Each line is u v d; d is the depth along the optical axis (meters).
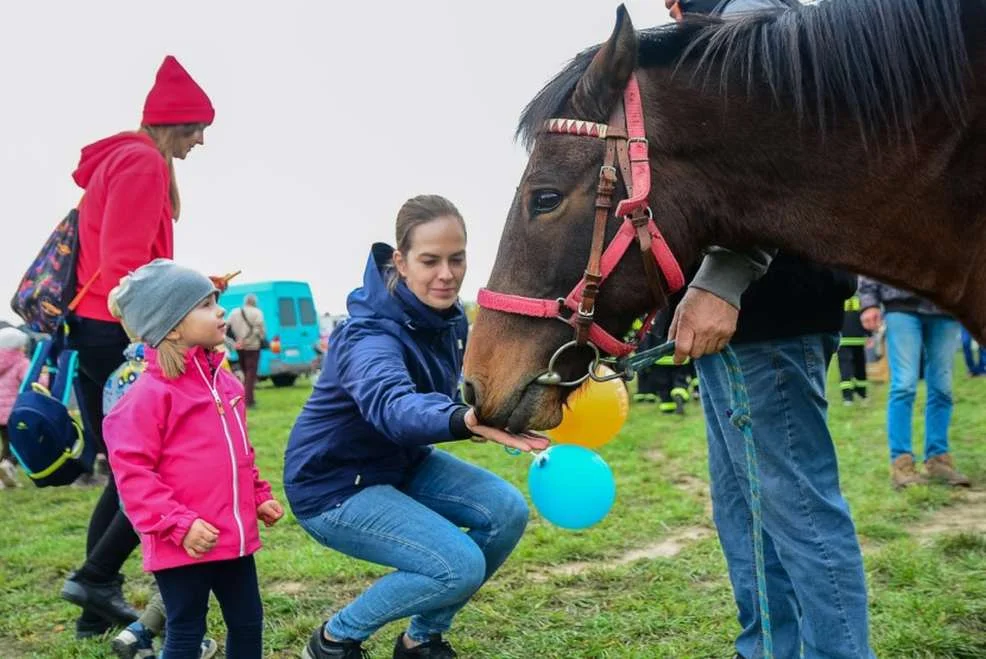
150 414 2.66
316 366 19.58
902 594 3.61
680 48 2.27
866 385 10.34
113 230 3.39
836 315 2.52
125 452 2.62
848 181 2.18
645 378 10.33
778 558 2.75
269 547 4.90
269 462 7.79
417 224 2.77
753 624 2.85
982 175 2.15
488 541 3.03
